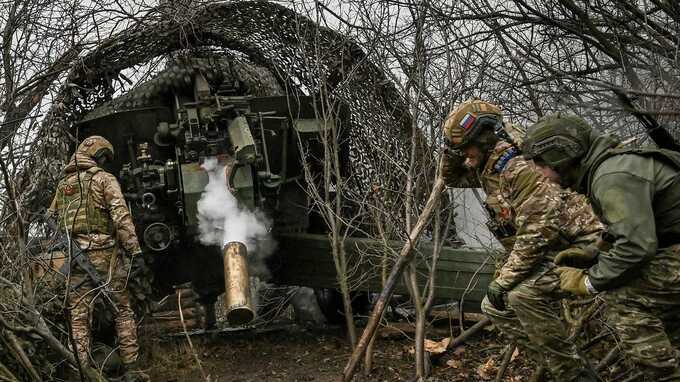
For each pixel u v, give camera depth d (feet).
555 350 14.10
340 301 26.91
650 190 11.99
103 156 21.88
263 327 28.14
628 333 12.73
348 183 26.25
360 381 20.20
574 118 12.60
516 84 21.79
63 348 16.92
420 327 18.97
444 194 22.16
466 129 14.16
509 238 14.60
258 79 26.50
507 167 13.91
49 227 21.39
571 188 12.92
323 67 24.12
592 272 12.41
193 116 23.21
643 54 20.31
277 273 25.13
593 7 21.33
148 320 26.03
